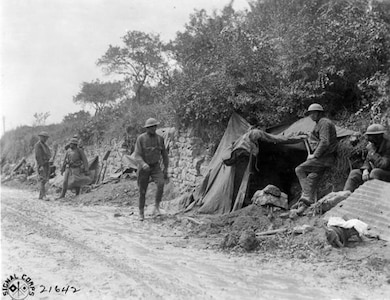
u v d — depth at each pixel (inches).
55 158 1142.3
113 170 821.9
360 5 519.5
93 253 293.1
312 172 370.0
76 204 604.4
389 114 402.9
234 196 436.8
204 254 295.9
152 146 458.0
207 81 524.4
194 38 706.8
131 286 221.8
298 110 478.3
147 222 431.8
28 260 268.4
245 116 505.0
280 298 204.7
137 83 1080.2
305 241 299.4
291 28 502.6
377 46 462.9
